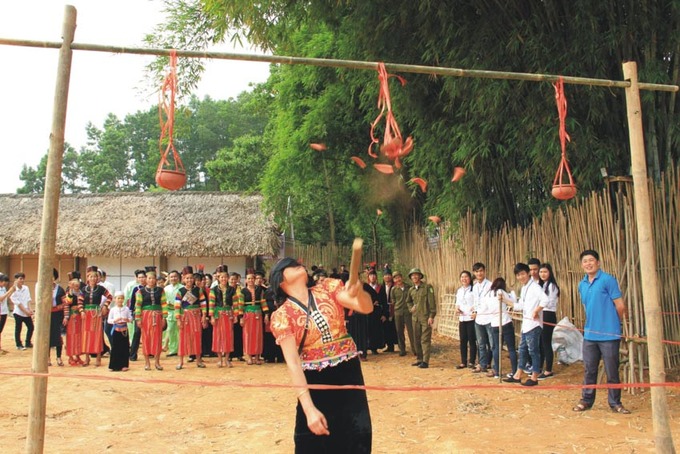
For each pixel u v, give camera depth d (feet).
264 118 143.95
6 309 38.75
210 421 20.08
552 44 23.35
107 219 67.10
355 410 10.28
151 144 134.10
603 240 24.53
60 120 11.33
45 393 11.19
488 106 24.48
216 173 84.23
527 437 17.16
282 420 20.01
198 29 28.17
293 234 80.84
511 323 27.20
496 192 33.65
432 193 34.96
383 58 26.99
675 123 23.54
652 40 22.52
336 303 10.48
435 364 32.30
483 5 23.54
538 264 27.35
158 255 62.54
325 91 44.29
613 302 19.88
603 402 21.33
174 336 37.55
